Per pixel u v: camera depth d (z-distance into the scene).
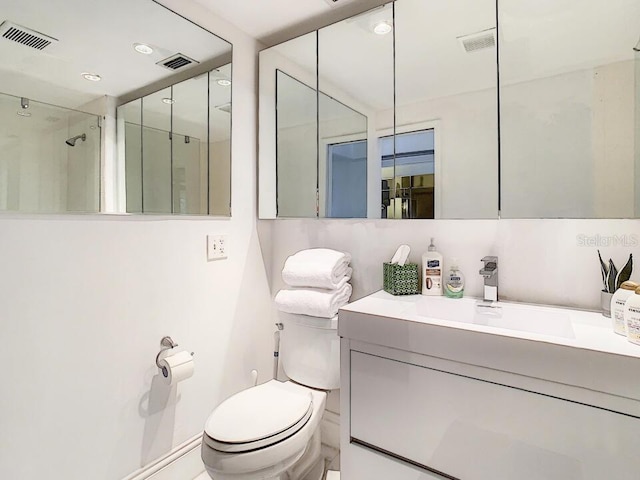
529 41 1.32
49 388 1.16
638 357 0.80
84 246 1.24
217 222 1.71
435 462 1.07
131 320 1.37
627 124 1.17
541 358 0.90
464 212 1.42
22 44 1.09
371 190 1.63
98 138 1.27
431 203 1.49
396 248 1.60
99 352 1.28
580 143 1.24
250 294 1.87
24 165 1.10
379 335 1.15
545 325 1.20
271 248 2.00
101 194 1.28
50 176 1.15
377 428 1.17
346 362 1.23
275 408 1.33
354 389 1.22
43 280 1.14
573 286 1.25
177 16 1.50
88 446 1.25
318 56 1.76
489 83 1.39
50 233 1.15
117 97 1.32
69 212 1.20
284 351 1.64
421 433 1.09
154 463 1.45
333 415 1.78
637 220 1.17
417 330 1.08
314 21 1.70
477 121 1.42
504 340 0.94
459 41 1.45
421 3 1.47
